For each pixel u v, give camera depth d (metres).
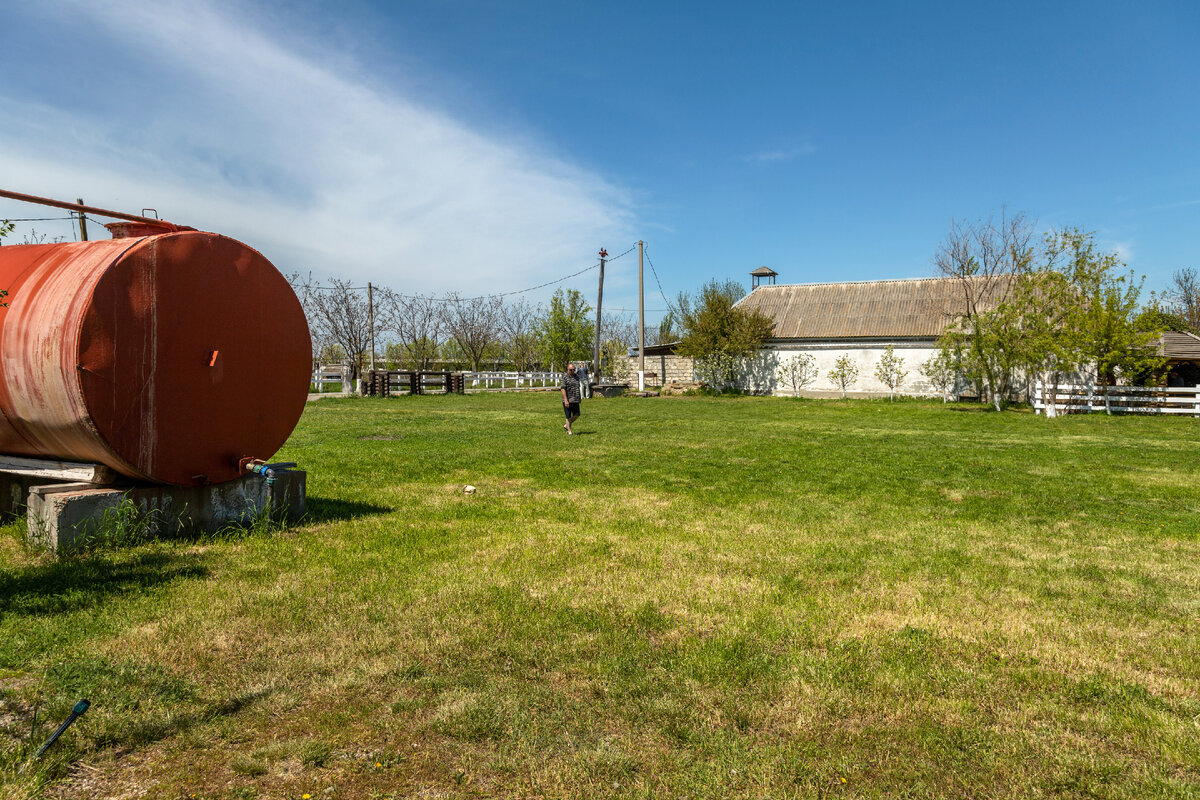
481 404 28.28
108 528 5.96
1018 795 2.82
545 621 4.57
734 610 4.88
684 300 57.72
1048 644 4.34
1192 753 3.11
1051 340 25.08
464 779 2.87
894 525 7.68
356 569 5.68
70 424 5.82
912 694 3.66
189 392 6.39
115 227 6.61
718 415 24.16
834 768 2.98
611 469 11.55
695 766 2.98
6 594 4.76
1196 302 64.56
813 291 41.41
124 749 3.02
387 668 3.85
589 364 46.97
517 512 8.11
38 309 5.85
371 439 15.33
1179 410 25.25
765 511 8.35
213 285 6.56
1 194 5.85
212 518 6.70
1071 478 10.99
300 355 7.47
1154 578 5.77
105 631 4.23
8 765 2.79
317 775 2.87
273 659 3.94
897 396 35.00
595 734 3.24
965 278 31.02
